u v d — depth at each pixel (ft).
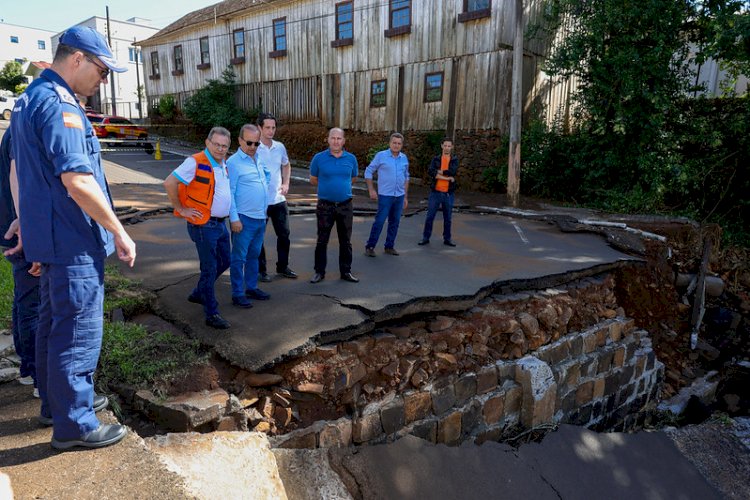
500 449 15.28
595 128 43.60
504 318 18.58
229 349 13.76
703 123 41.68
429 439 15.48
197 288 16.52
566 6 44.65
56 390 9.17
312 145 65.46
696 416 23.88
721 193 41.73
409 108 56.03
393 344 15.67
